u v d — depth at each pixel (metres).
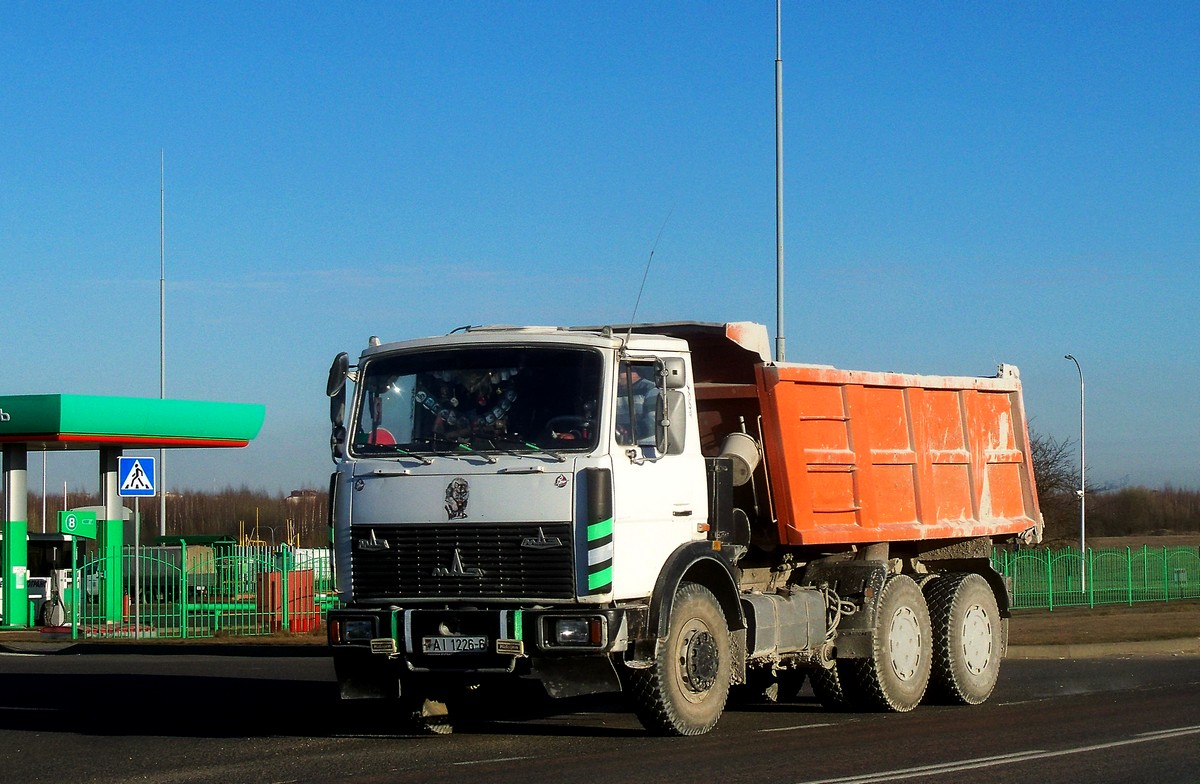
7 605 29.12
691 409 12.04
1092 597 41.59
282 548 29.81
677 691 11.63
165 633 27.44
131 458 24.56
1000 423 16.53
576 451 10.97
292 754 11.02
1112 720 13.02
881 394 14.70
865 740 11.61
